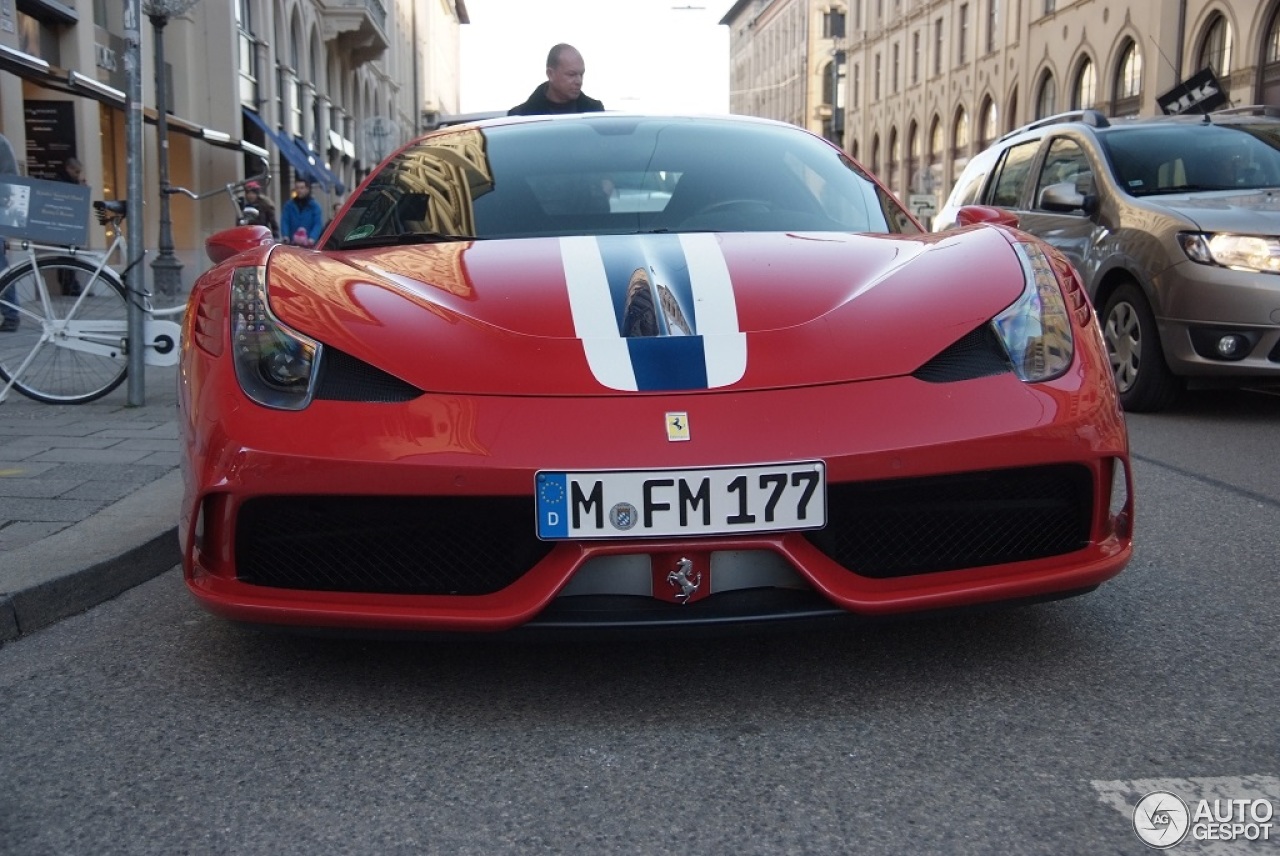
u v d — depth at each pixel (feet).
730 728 7.23
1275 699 7.54
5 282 18.67
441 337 7.74
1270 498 13.20
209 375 7.83
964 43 143.84
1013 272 8.63
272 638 8.96
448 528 7.32
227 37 68.59
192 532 7.63
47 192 18.25
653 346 7.63
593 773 6.66
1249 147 21.09
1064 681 7.88
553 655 8.47
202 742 7.16
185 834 6.05
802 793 6.38
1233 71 83.51
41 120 47.98
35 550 10.41
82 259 18.75
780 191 11.03
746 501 7.04
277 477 7.20
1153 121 22.61
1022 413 7.48
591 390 7.31
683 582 7.10
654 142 11.81
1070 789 6.37
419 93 187.21
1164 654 8.36
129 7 18.44
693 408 7.22
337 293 8.30
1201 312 17.74
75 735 7.29
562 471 6.98
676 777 6.60
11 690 8.05
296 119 94.43
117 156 55.72
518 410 7.22
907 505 7.42
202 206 67.82
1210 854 5.71
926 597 7.29
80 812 6.29
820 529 7.15
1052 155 23.57
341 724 7.39
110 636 9.16
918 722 7.27
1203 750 6.82
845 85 200.03
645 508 7.00
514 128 12.39
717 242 9.48
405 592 7.41
